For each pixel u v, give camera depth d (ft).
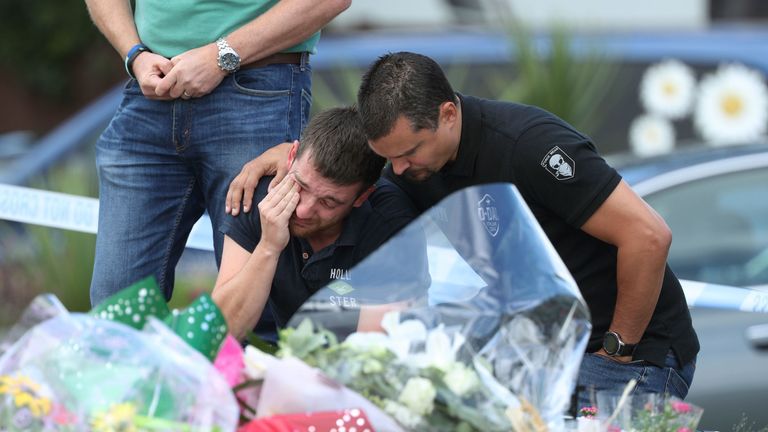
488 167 27.61
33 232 63.21
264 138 29.86
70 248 62.08
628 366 28.66
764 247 44.14
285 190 27.04
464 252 22.76
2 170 74.69
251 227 28.66
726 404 40.93
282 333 21.24
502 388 21.40
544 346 21.68
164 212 30.68
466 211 22.89
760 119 65.67
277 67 30.14
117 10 30.76
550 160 27.07
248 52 29.17
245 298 26.96
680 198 44.75
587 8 79.36
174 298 52.21
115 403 19.49
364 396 20.79
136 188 30.32
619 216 27.14
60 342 20.13
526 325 21.79
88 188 61.46
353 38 66.23
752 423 36.37
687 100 65.82
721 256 44.01
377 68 26.68
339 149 26.50
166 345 20.08
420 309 22.09
